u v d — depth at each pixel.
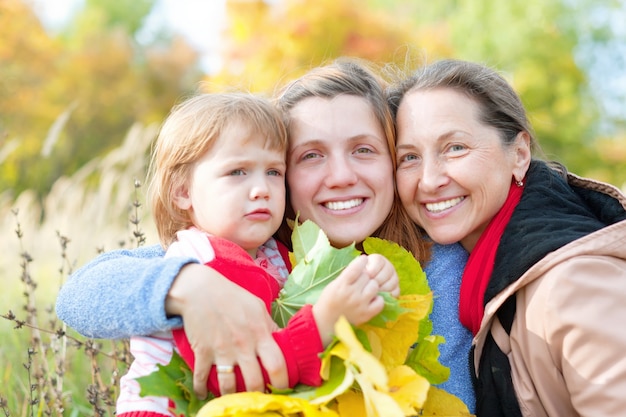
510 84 2.08
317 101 1.95
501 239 1.85
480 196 1.91
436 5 14.29
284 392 1.44
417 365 1.64
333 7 10.52
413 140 1.95
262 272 1.66
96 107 15.41
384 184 1.96
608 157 13.02
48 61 14.74
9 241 3.86
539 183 1.95
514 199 1.97
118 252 1.90
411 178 1.97
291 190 1.97
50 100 14.55
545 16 13.47
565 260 1.69
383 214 1.98
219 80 10.49
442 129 1.91
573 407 1.71
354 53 10.57
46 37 14.86
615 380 1.58
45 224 4.24
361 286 1.46
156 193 1.91
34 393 2.57
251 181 1.75
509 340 1.79
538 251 1.73
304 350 1.44
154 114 16.23
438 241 1.97
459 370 1.89
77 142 14.88
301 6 10.55
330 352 1.41
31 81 14.18
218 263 1.60
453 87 1.96
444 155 1.93
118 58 16.31
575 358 1.64
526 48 13.15
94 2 24.28
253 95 1.94
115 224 4.01
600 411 1.60
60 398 2.34
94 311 1.56
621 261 1.74
